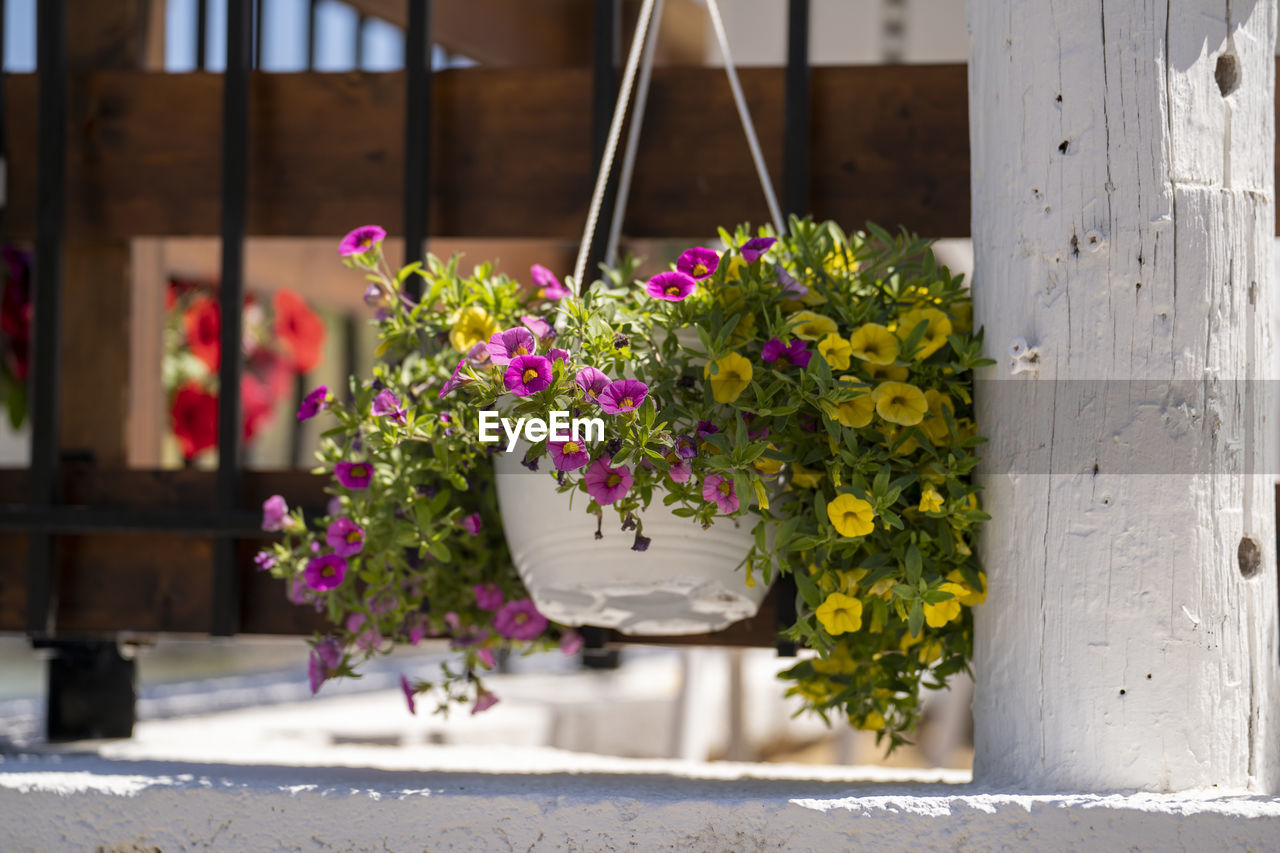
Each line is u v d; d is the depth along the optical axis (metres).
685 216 2.01
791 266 1.61
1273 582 1.50
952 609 1.47
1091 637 1.44
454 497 1.76
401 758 2.24
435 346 1.74
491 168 2.04
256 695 4.09
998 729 1.53
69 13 2.30
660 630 1.81
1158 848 1.35
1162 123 1.45
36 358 2.04
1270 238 1.52
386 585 1.70
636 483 1.46
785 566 1.54
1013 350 1.48
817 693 1.76
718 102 2.01
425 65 1.97
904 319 1.54
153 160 2.10
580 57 4.33
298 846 1.51
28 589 2.03
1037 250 1.49
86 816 1.56
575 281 1.71
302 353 3.46
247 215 2.05
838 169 1.97
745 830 1.42
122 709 2.45
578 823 1.46
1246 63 1.50
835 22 5.67
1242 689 1.45
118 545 2.08
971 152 1.62
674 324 1.52
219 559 2.00
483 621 1.84
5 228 2.13
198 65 2.89
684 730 4.61
